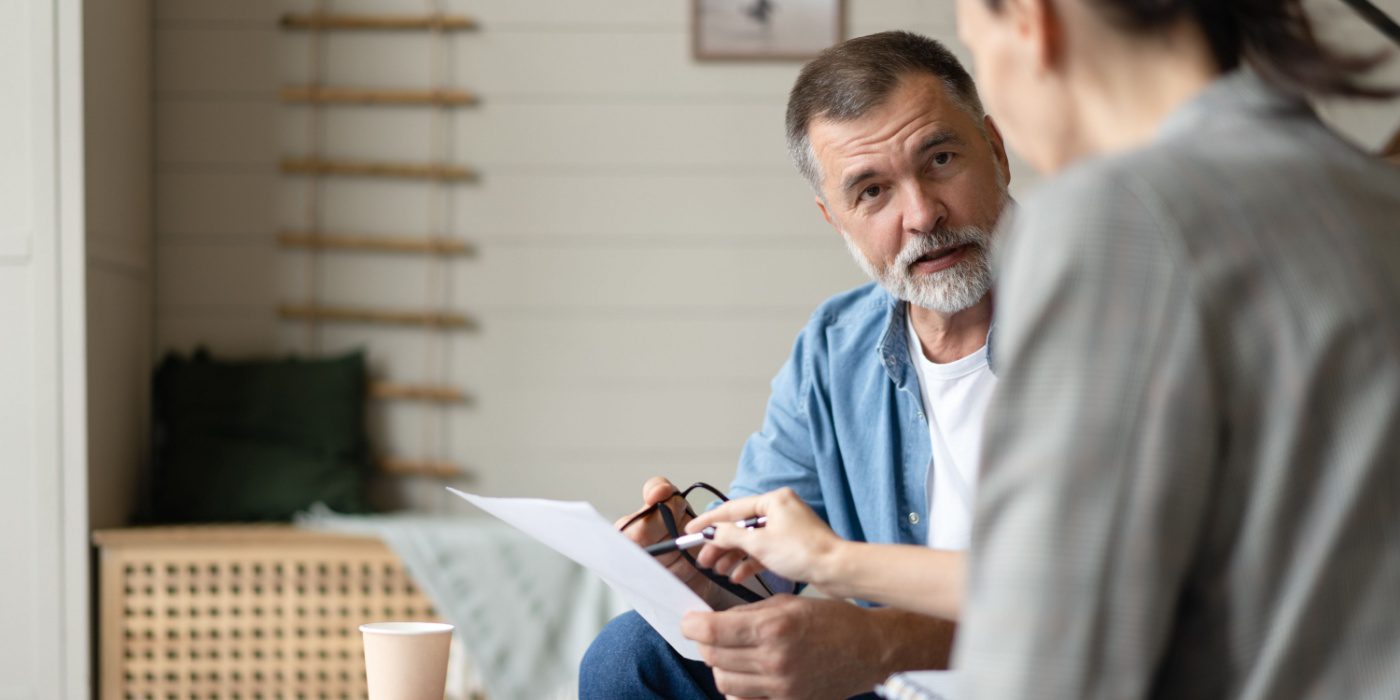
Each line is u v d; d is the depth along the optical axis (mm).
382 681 1450
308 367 3535
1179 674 754
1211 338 712
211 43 3607
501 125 3617
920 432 1776
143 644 3150
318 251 3625
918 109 1672
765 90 3617
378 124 3621
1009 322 745
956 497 1756
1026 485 711
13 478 3127
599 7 3617
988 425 736
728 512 1371
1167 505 694
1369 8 1368
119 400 3355
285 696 3162
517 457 3611
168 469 3438
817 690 1376
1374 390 711
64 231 3123
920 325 1794
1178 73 823
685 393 3621
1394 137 2146
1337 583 708
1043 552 696
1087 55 835
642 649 1689
